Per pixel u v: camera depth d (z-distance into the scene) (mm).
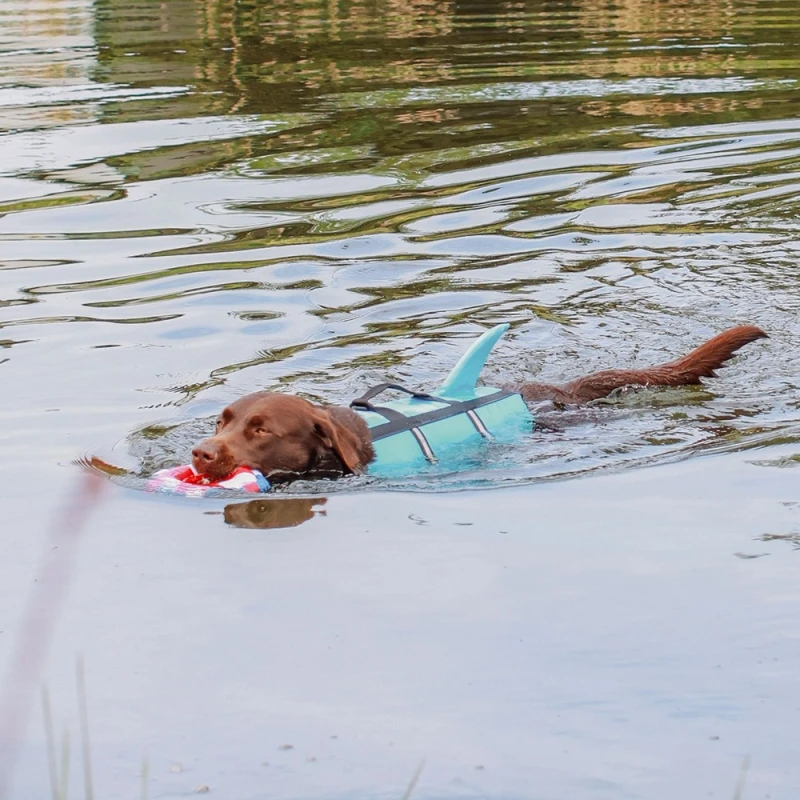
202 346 13719
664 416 11703
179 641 7328
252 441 10258
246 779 6051
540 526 8984
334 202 19375
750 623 7391
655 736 6305
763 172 20734
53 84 28094
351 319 14648
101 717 6590
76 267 16547
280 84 27859
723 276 16000
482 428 11156
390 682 6844
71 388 12422
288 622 7535
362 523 9148
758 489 9602
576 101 26031
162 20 37219
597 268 16391
